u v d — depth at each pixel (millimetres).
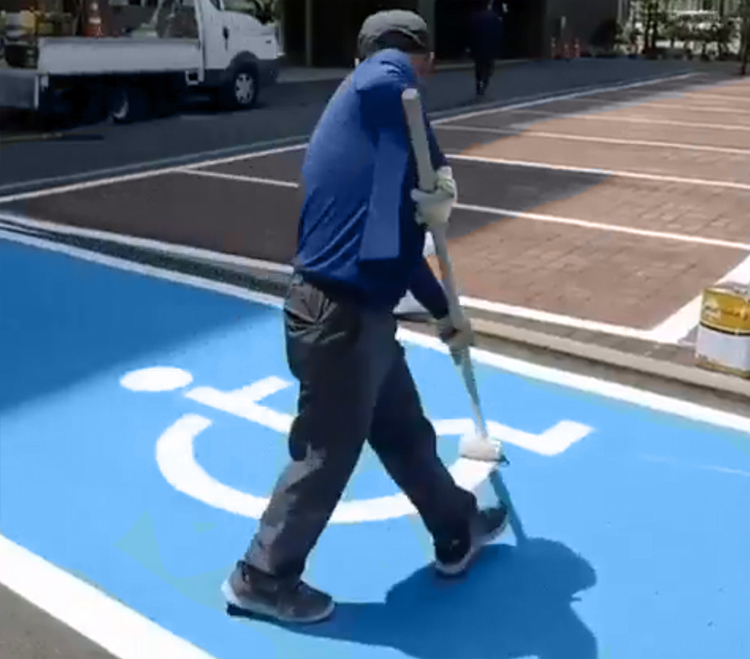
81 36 14422
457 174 10883
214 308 6391
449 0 26984
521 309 6371
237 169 11406
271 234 8430
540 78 22562
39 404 4910
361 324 2881
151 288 6797
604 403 4938
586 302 6520
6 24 13961
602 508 3965
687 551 3670
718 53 28969
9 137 13500
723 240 8148
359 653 3115
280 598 3209
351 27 25688
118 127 14727
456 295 3230
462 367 3627
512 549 3674
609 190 10094
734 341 5055
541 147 12695
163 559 3621
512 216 8945
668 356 5488
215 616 3293
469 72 23969
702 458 4379
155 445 4496
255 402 4965
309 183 2877
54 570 3551
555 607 3342
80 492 4082
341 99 2846
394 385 3127
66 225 8719
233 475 4234
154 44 14945
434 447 3309
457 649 3139
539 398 4996
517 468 4281
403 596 3402
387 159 2738
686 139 13406
